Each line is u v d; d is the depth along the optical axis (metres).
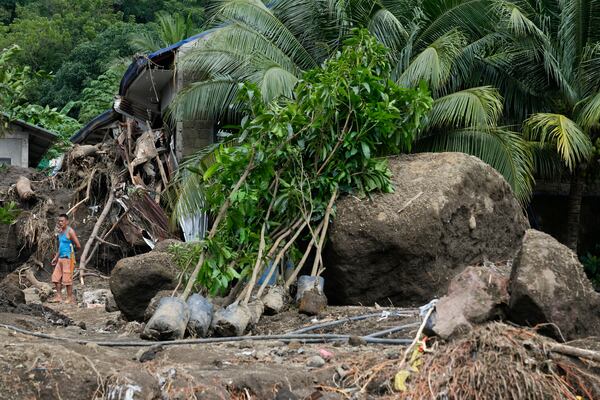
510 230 12.23
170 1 44.81
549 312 7.21
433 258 10.93
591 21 18.45
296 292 10.57
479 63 18.70
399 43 17.83
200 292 10.07
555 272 7.38
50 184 22.02
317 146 10.89
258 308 9.70
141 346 8.30
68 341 8.27
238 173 10.23
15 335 8.38
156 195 21.03
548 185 22.53
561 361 6.52
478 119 15.98
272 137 10.31
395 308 10.13
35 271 20.00
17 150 25.84
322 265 10.97
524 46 18.27
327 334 8.74
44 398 6.12
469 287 7.36
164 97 23.02
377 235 10.66
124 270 11.19
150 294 11.19
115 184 21.16
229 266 9.91
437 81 15.93
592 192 22.89
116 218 20.89
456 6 17.38
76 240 16.61
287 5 18.52
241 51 17.47
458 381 6.30
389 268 10.83
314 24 18.47
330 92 10.52
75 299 16.73
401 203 10.89
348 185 11.02
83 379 6.22
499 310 7.36
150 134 21.75
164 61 20.38
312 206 10.68
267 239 10.37
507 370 6.27
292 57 18.44
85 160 22.16
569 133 16.89
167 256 11.36
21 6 48.25
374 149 11.19
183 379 6.51
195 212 15.82
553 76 18.77
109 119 26.05
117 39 39.81
